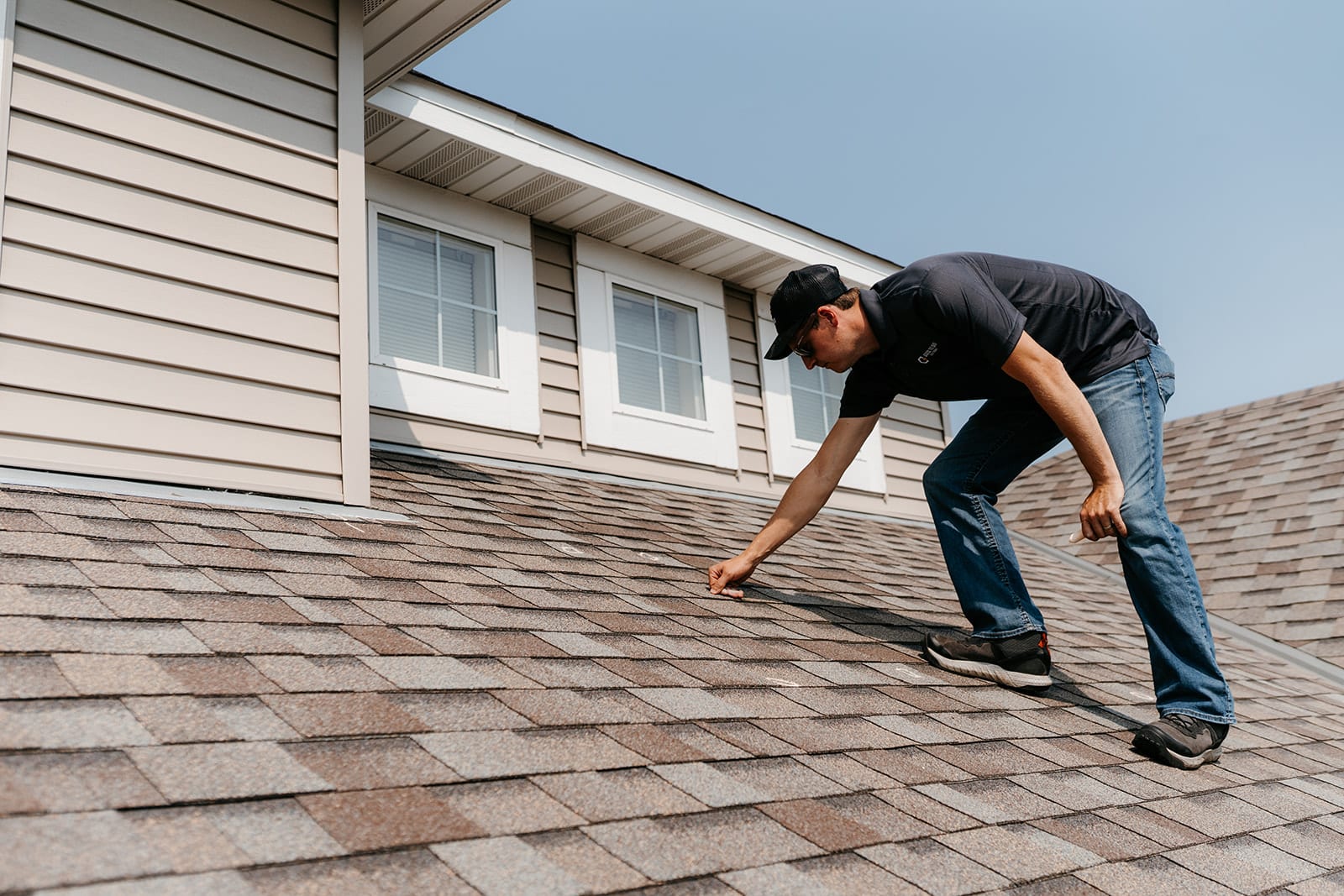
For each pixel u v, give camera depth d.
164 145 3.22
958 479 3.24
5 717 1.51
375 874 1.36
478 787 1.67
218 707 1.72
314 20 3.66
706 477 6.29
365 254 3.55
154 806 1.38
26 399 2.82
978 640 3.25
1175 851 2.20
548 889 1.43
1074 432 2.79
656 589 3.38
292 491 3.23
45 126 3.00
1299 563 7.06
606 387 5.91
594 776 1.82
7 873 1.16
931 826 2.00
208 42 3.39
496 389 5.40
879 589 4.44
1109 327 2.97
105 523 2.56
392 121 4.88
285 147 3.47
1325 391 9.06
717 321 6.66
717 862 1.63
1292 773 3.10
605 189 5.56
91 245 3.01
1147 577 2.88
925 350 2.94
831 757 2.23
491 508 4.03
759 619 3.33
